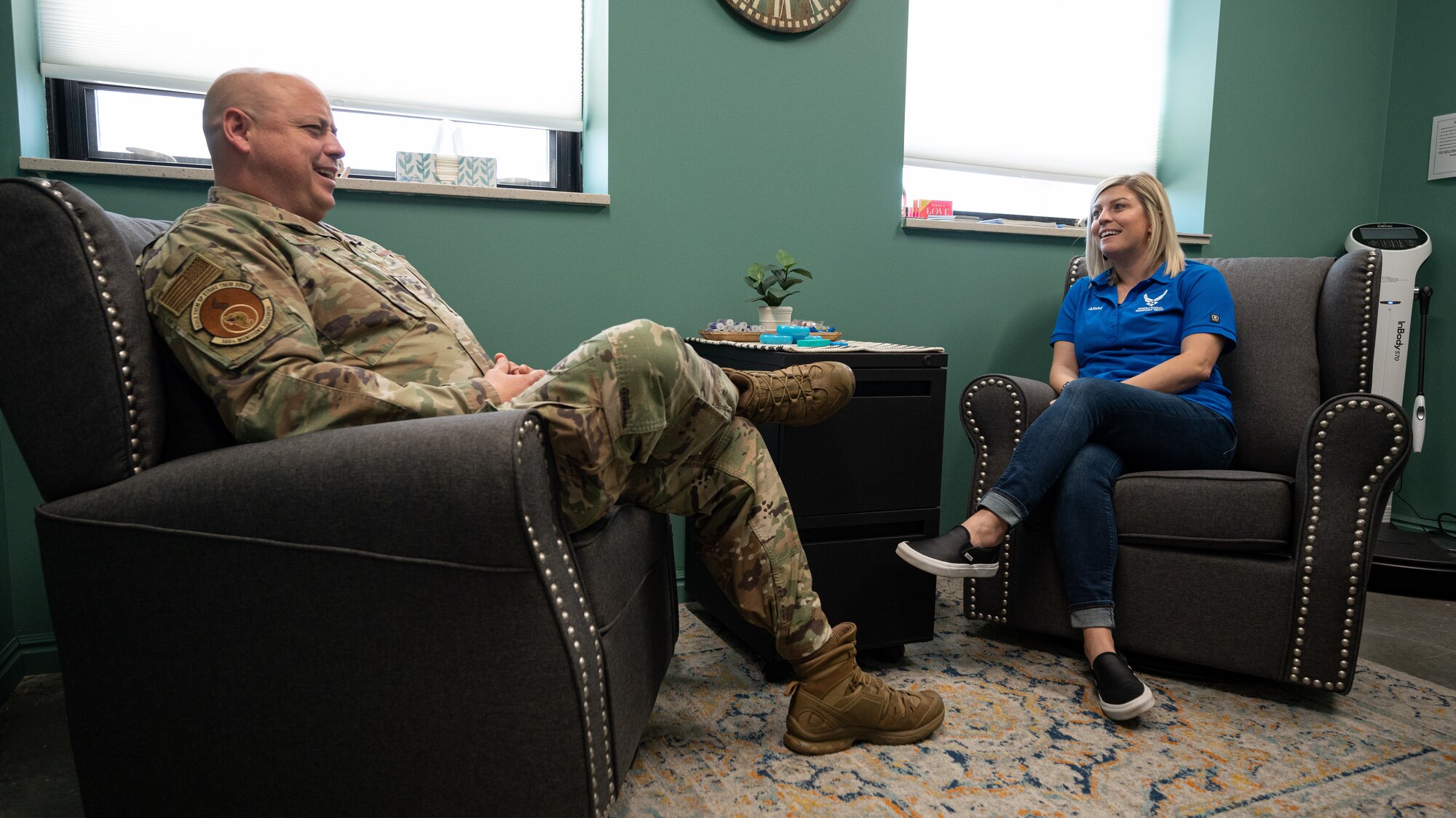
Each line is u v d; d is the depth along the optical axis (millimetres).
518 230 2000
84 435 958
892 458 1716
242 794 980
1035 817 1209
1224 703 1599
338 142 1354
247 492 921
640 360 1069
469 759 965
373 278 1272
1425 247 2680
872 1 2289
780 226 2248
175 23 1854
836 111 2279
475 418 958
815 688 1382
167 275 1033
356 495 915
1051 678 1704
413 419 994
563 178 2248
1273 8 2791
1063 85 2783
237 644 947
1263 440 1988
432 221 1929
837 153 2293
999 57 2688
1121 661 1557
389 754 966
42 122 1777
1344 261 2002
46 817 1215
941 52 2613
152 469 964
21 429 957
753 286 1973
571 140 2242
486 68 2109
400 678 949
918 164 2615
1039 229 2527
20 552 1683
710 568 1398
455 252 1954
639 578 1236
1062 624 1759
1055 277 2617
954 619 2066
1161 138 2930
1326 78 2896
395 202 1896
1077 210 2986
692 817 1205
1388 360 2699
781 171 2234
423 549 919
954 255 2469
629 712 1137
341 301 1205
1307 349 2014
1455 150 2768
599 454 1043
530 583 931
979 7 2646
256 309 1033
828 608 1693
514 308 2016
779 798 1254
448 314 1402
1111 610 1635
